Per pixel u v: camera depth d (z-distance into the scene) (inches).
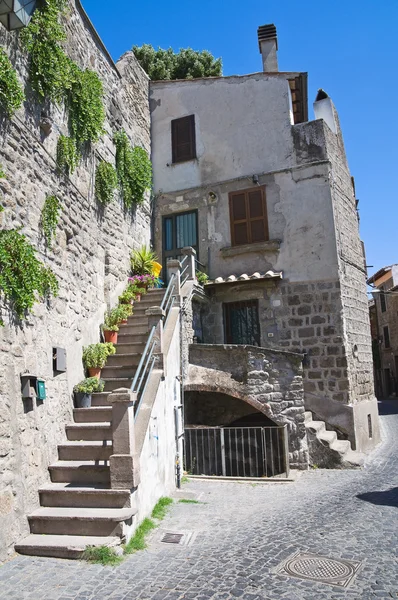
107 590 158.1
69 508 212.2
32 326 231.1
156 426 263.3
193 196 521.0
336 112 535.8
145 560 184.1
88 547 185.8
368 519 231.0
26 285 213.6
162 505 257.1
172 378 318.0
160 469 268.7
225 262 497.4
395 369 1179.3
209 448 365.1
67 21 320.5
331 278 451.5
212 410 418.3
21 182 234.8
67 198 294.8
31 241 241.9
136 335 351.6
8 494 193.0
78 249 310.7
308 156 478.0
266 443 387.2
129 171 430.9
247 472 385.4
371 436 481.7
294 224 473.1
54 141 279.3
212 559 183.6
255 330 477.4
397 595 151.1
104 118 359.6
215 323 486.6
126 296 391.2
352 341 461.1
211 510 253.3
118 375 315.3
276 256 476.1
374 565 174.9
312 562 178.5
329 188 465.4
